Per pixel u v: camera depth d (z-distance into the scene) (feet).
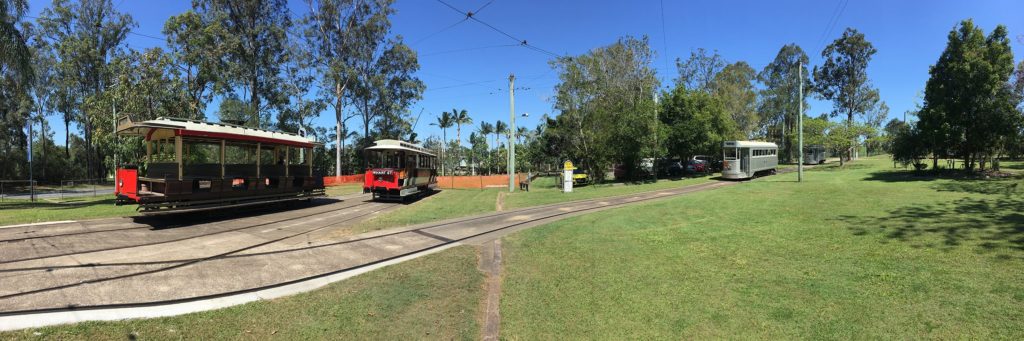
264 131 52.39
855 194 50.62
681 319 15.64
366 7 132.57
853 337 13.39
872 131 126.52
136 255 25.93
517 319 16.40
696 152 115.03
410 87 144.56
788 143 194.18
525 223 40.98
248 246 29.53
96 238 30.96
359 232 36.32
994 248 21.97
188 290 19.22
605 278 21.02
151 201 38.40
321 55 130.41
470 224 40.47
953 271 18.63
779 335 13.93
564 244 29.40
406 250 28.96
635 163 100.01
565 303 17.93
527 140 224.12
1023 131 72.28
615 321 15.85
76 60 135.85
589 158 97.35
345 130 165.37
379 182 64.18
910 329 13.61
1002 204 37.63
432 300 18.58
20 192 105.50
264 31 124.16
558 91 95.81
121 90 69.87
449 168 221.66
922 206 38.32
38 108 146.00
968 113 70.49
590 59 94.58
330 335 14.79
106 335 13.97
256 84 126.00
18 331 13.92
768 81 192.03
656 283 19.77
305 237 33.73
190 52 89.66
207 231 35.83
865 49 163.53
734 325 14.88
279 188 52.75
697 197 54.75
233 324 15.38
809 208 40.60
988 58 68.64
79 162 184.03
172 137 42.93
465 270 23.50
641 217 39.65
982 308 14.67
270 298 18.43
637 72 98.84
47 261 23.71
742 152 95.20
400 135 150.30
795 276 19.49
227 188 45.42
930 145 76.28
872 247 23.80
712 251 25.20
